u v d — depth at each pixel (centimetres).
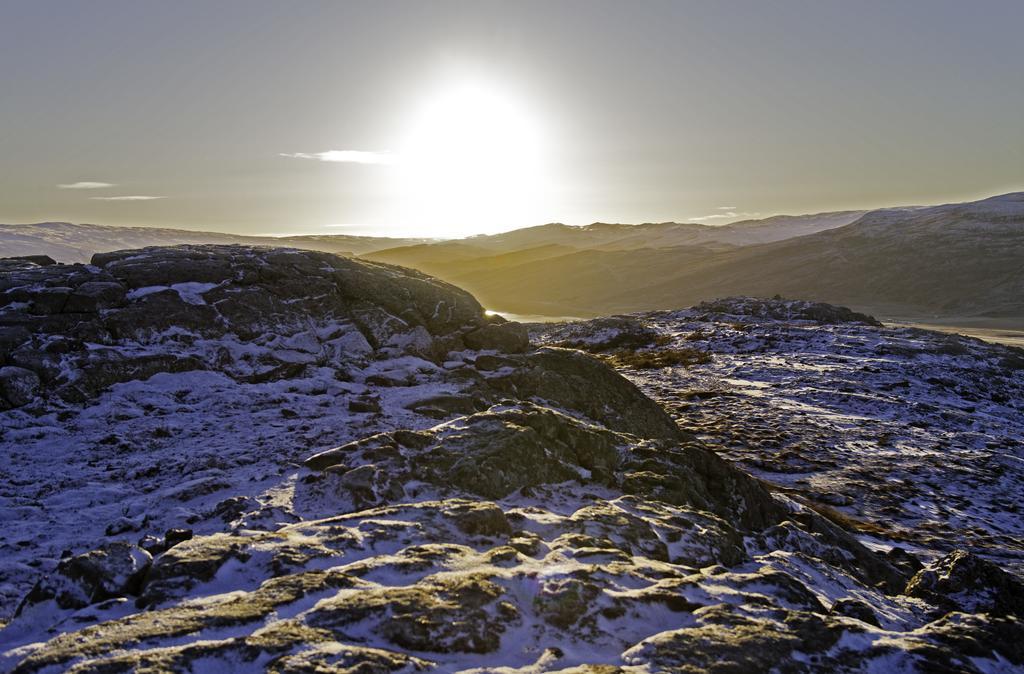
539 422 1248
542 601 645
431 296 2156
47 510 980
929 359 4144
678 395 3319
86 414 1407
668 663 568
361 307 2045
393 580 671
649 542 895
